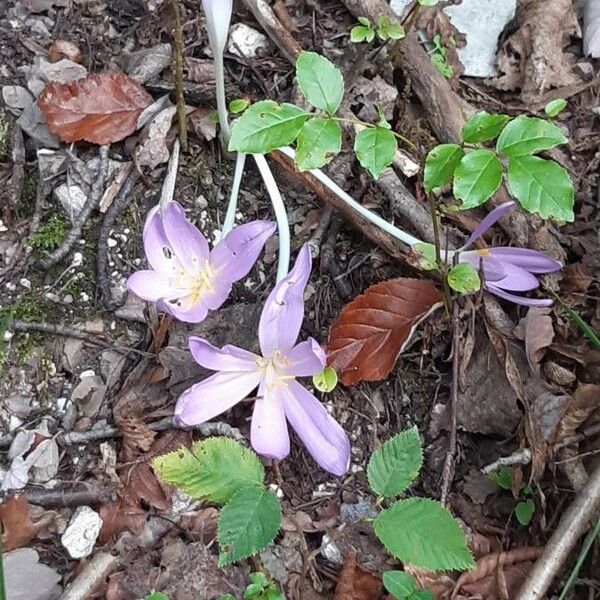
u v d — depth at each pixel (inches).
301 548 18.2
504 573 18.1
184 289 17.7
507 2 24.3
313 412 17.2
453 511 18.9
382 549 18.3
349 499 18.9
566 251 21.4
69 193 20.5
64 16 22.7
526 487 18.6
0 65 21.8
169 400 19.0
